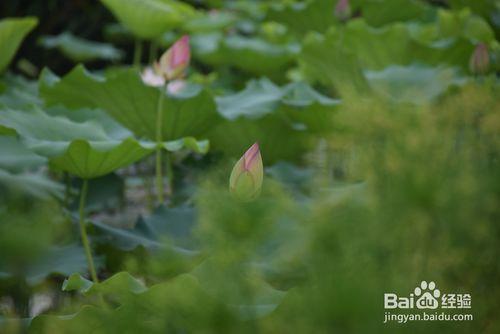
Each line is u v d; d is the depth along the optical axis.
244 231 2.82
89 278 3.66
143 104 4.13
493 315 2.57
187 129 4.18
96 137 3.84
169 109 4.11
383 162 2.69
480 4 5.60
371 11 5.84
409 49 4.99
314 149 4.01
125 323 2.78
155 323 2.74
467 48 4.91
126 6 5.44
